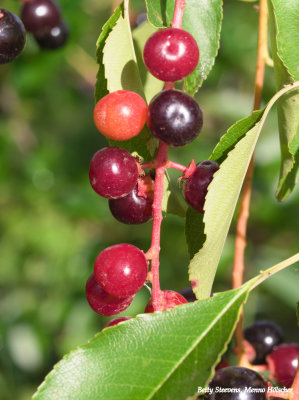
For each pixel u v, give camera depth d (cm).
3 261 41
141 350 16
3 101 41
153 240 17
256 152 37
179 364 16
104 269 17
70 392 16
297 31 19
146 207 18
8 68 38
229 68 39
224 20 39
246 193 21
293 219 37
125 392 16
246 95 40
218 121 41
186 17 20
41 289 41
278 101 19
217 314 17
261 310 37
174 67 17
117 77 18
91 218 40
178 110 17
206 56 20
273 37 19
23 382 40
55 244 41
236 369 17
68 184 42
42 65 37
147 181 18
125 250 17
